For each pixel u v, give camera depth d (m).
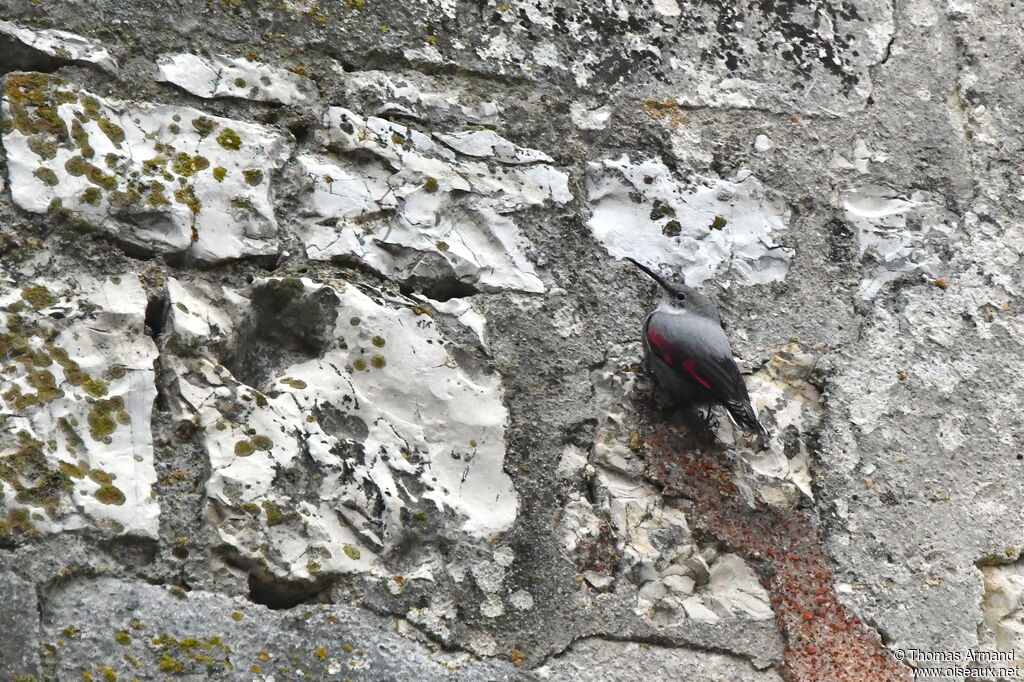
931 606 6.07
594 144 6.75
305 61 6.36
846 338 6.68
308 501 5.41
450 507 5.61
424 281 6.11
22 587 4.78
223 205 5.87
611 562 5.76
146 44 6.05
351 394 5.71
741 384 6.11
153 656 4.85
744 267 6.71
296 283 5.84
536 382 6.04
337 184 6.16
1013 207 7.31
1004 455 6.54
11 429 5.04
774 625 5.83
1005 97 7.66
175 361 5.49
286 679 4.99
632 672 5.52
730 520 6.05
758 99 7.18
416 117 6.46
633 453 6.07
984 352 6.80
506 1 6.90
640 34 7.10
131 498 5.11
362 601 5.30
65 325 5.33
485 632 5.41
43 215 5.47
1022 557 6.31
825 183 7.08
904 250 7.01
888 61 7.56
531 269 6.32
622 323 6.36
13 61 5.77
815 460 6.33
